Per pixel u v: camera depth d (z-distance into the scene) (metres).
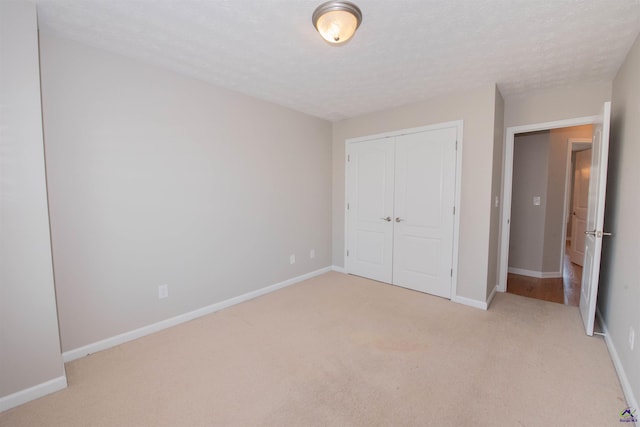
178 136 2.61
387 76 2.64
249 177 3.21
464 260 3.13
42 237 1.72
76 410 1.65
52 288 1.77
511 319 2.76
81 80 2.08
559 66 2.43
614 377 1.90
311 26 1.86
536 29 1.87
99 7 1.67
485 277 3.00
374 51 2.17
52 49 1.96
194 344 2.34
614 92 2.62
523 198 4.22
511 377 1.91
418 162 3.42
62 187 2.03
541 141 4.06
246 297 3.26
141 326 2.47
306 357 2.15
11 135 1.60
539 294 3.45
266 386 1.84
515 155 4.25
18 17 1.60
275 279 3.58
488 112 2.88
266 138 3.36
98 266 2.22
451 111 3.12
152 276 2.52
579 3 1.61
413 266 3.55
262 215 3.38
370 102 3.38
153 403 1.70
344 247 4.27
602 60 2.31
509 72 2.56
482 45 2.08
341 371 1.99
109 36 1.99
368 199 3.94
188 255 2.75
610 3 1.61
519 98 3.23
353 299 3.28
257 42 2.06
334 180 4.30
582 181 4.87
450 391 1.78
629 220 1.97
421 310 2.97
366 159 3.92
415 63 2.37
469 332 2.51
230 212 3.06
